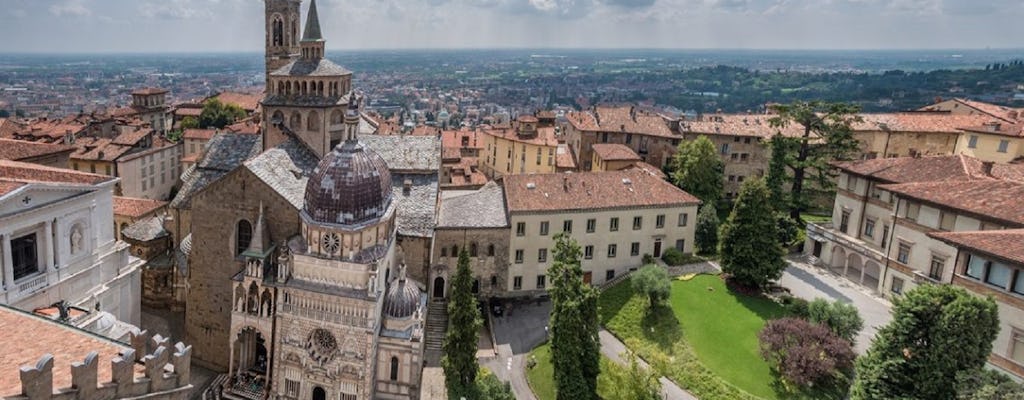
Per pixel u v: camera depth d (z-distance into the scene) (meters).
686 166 113.06
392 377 62.44
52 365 23.62
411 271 73.44
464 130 175.12
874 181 85.75
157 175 133.38
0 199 44.91
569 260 66.06
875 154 124.94
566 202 86.38
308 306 59.56
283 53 95.94
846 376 65.12
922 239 75.38
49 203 50.28
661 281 77.00
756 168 127.56
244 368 65.38
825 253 92.12
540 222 84.69
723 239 84.00
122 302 61.25
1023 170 84.06
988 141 106.81
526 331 78.81
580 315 63.28
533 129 144.50
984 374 48.41
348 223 58.25
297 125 77.12
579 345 62.78
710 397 64.69
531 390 68.00
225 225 64.50
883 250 83.69
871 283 85.50
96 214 56.38
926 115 132.00
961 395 48.28
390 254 65.62
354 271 58.56
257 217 63.47
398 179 78.19
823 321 68.31
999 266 55.03
